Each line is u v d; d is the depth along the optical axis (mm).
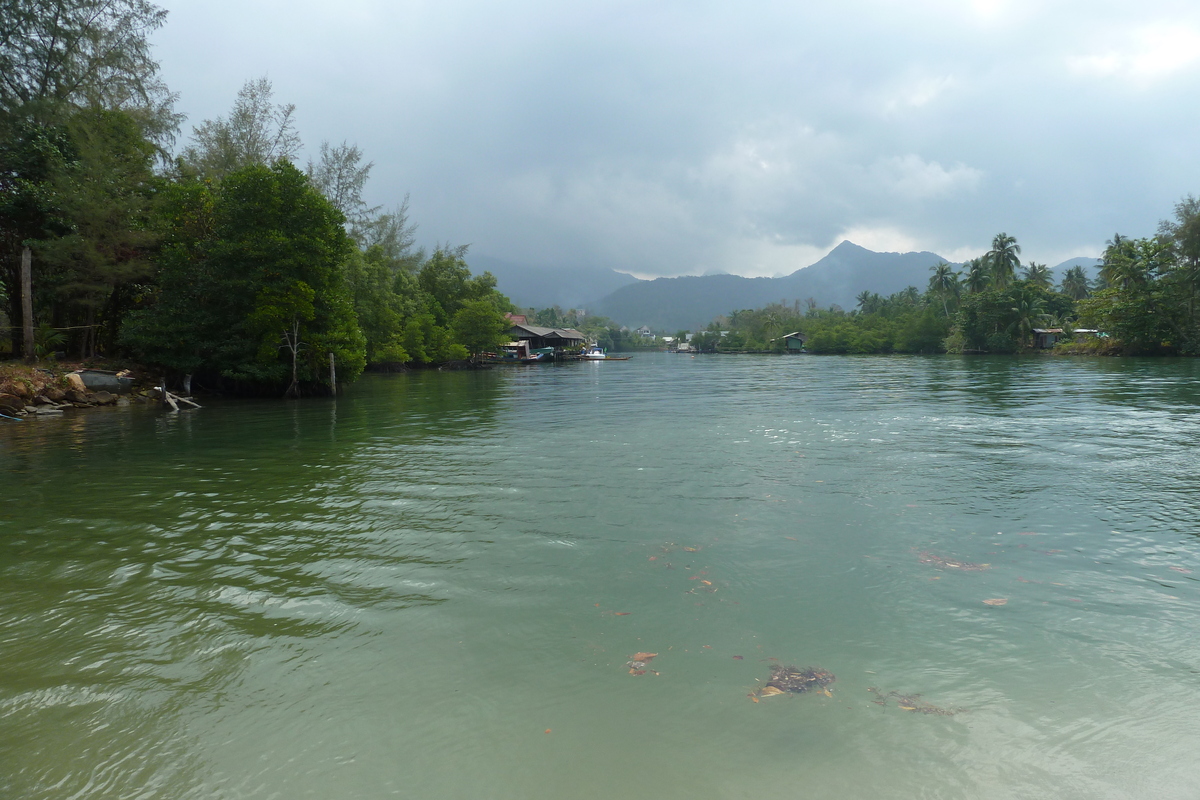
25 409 19625
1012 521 6930
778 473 9711
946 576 5312
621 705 3475
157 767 3031
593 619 4551
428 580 5352
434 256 77250
